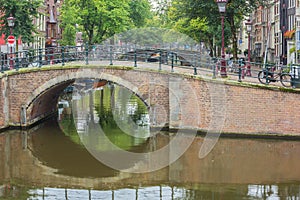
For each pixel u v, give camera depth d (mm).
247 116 22609
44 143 23312
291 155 20125
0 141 23656
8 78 26031
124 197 15930
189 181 17438
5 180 17672
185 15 33312
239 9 30703
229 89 22781
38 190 16609
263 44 55312
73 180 17797
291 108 22000
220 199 15516
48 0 58312
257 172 18109
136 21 54906
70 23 48062
